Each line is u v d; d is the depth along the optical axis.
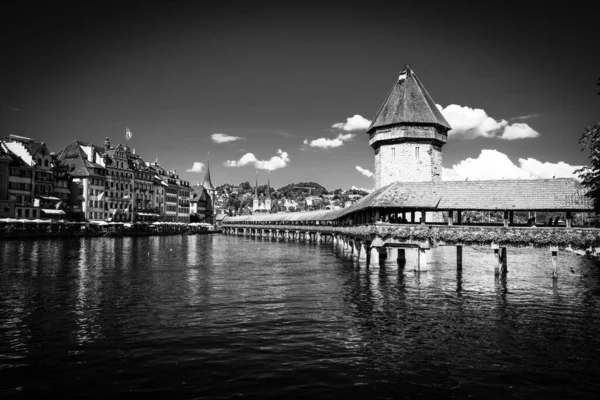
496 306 26.94
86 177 114.69
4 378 15.19
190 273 41.03
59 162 110.62
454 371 16.31
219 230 189.88
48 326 21.45
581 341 20.05
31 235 80.94
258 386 14.70
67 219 106.06
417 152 67.69
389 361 17.20
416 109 67.88
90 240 89.00
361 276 38.88
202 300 27.98
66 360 16.86
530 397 14.31
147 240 100.31
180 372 15.78
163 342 19.08
